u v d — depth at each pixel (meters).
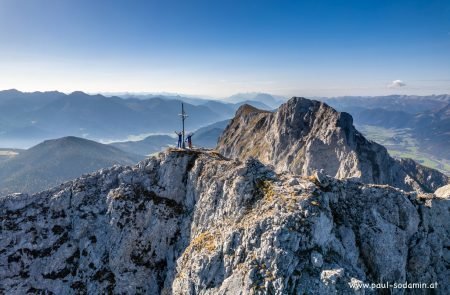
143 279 61.91
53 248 67.62
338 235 49.66
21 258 66.50
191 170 69.69
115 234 65.50
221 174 63.03
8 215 71.88
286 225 46.50
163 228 65.62
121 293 60.94
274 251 44.66
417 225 53.69
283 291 41.53
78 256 66.81
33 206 73.38
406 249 51.09
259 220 49.12
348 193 55.00
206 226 59.34
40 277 64.88
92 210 70.75
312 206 48.66
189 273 51.78
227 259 48.84
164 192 70.38
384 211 53.12
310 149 184.12
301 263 43.53
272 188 54.69
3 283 63.81
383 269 48.25
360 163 163.25
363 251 49.69
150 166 75.25
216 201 60.31
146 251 64.44
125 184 72.50
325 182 55.28
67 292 62.59
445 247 53.06
